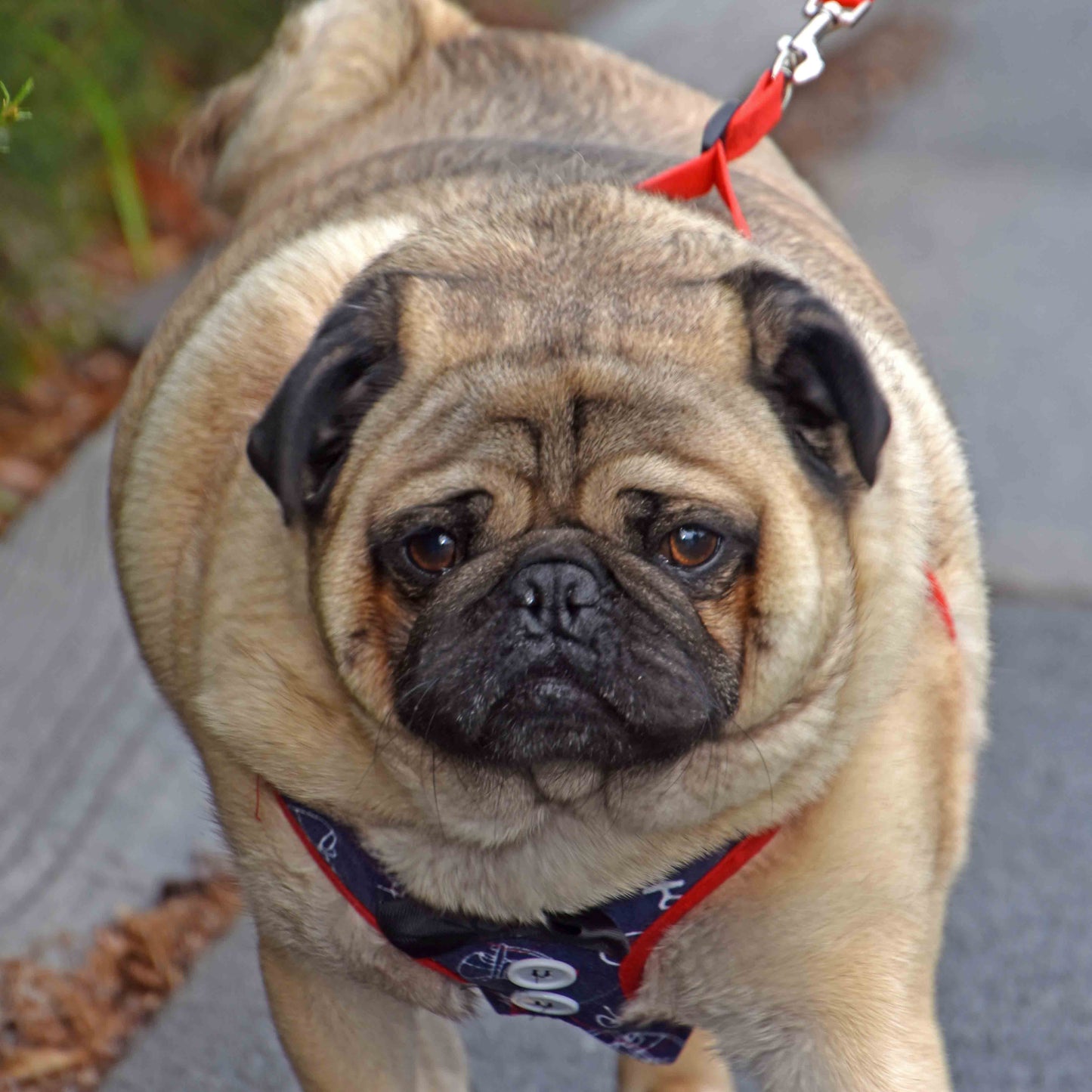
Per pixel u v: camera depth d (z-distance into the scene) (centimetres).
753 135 575
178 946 659
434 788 441
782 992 462
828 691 437
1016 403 1110
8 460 948
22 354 1002
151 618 521
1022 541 952
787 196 629
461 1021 516
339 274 504
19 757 721
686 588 425
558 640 418
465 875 459
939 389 592
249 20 1354
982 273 1308
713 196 570
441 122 674
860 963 457
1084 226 1380
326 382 417
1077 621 883
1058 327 1212
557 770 441
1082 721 807
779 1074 477
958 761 490
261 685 448
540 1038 631
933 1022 472
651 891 454
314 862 464
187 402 511
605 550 422
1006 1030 623
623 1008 491
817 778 443
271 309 504
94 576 836
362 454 429
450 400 423
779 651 426
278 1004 507
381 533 421
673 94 712
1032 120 1634
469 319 432
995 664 851
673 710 421
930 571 480
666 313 432
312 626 441
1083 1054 610
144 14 1295
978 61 1820
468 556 427
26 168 1001
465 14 817
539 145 603
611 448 420
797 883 449
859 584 441
